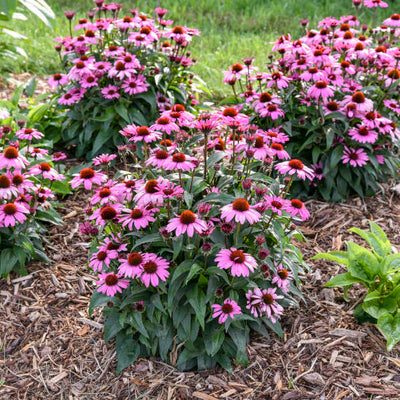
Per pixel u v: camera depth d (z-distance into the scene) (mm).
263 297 1428
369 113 1904
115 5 2271
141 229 1428
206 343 1426
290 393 1400
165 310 1432
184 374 1446
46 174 1646
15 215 1539
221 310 1386
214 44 3549
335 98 2002
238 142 1546
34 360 1498
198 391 1411
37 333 1562
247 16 4062
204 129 1413
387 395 1386
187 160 1406
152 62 2230
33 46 3418
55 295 1664
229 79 2031
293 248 1598
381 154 1993
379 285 1551
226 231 1377
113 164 2133
